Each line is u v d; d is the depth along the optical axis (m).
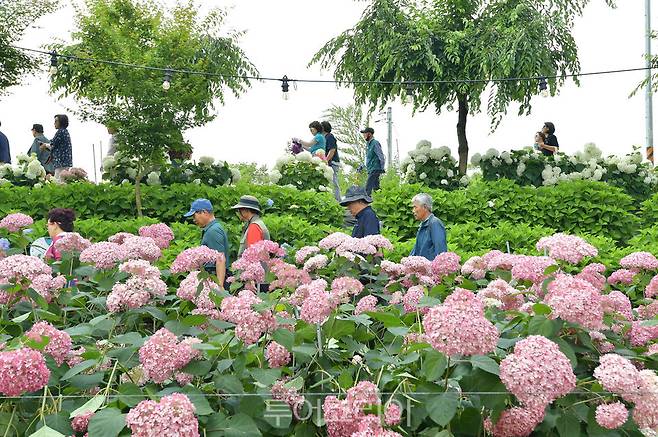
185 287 3.32
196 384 2.83
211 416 2.61
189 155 12.90
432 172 13.87
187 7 12.44
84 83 14.46
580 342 3.07
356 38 16.42
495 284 3.59
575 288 2.99
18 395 2.55
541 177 13.56
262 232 6.54
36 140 14.50
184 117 12.05
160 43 12.17
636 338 3.30
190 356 2.76
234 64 16.45
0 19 19.61
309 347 2.99
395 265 4.51
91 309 3.88
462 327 2.56
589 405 2.79
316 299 3.00
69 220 5.66
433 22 16.41
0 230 5.41
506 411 2.63
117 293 3.23
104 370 2.94
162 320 3.33
